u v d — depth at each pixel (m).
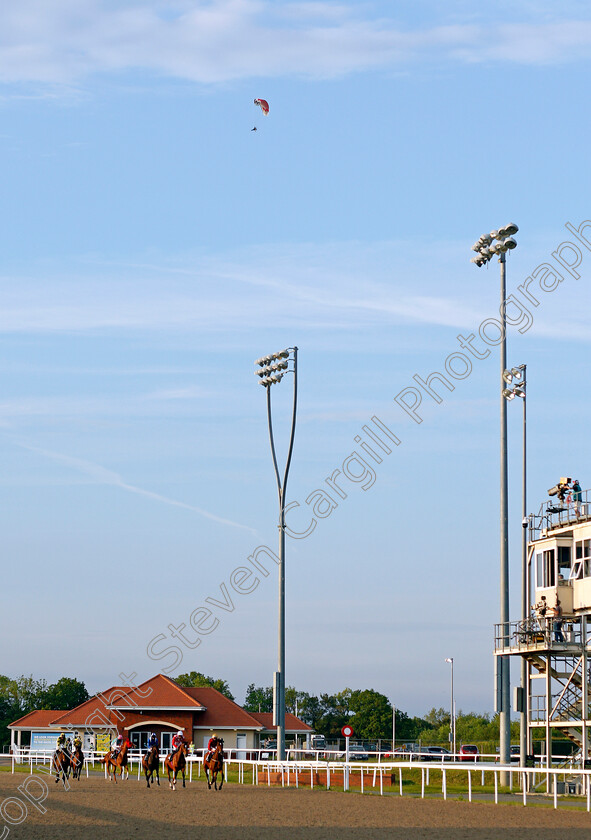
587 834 26.25
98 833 27.73
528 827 28.23
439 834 26.56
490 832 26.94
